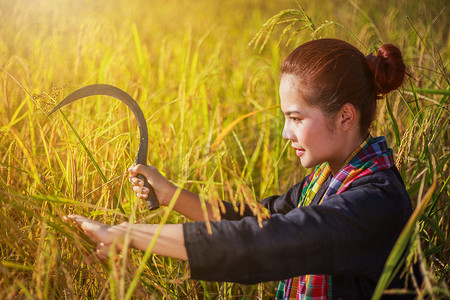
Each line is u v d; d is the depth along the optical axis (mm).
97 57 4066
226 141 3445
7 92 3016
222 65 4688
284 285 1877
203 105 3566
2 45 3570
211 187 1469
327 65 1611
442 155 2537
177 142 3059
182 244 1462
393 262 1300
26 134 2283
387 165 1653
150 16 6984
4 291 1712
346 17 5027
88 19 4070
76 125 2936
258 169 3635
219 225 1461
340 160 1719
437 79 2768
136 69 4367
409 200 1633
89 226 1535
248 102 3963
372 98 1689
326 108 1625
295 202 1975
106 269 1627
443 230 2488
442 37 3775
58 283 1813
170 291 2119
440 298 2031
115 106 2654
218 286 2424
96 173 2258
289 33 5070
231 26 6965
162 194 1774
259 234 1440
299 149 1703
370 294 1574
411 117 2791
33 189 2031
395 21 4281
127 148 2652
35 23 4477
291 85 1645
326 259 1469
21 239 1793
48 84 3250
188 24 6461
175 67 4750
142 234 1491
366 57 1707
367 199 1529
